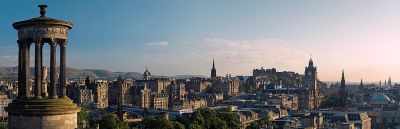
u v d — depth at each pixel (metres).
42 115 59.53
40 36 59.62
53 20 60.12
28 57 61.28
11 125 61.59
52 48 60.25
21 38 60.59
